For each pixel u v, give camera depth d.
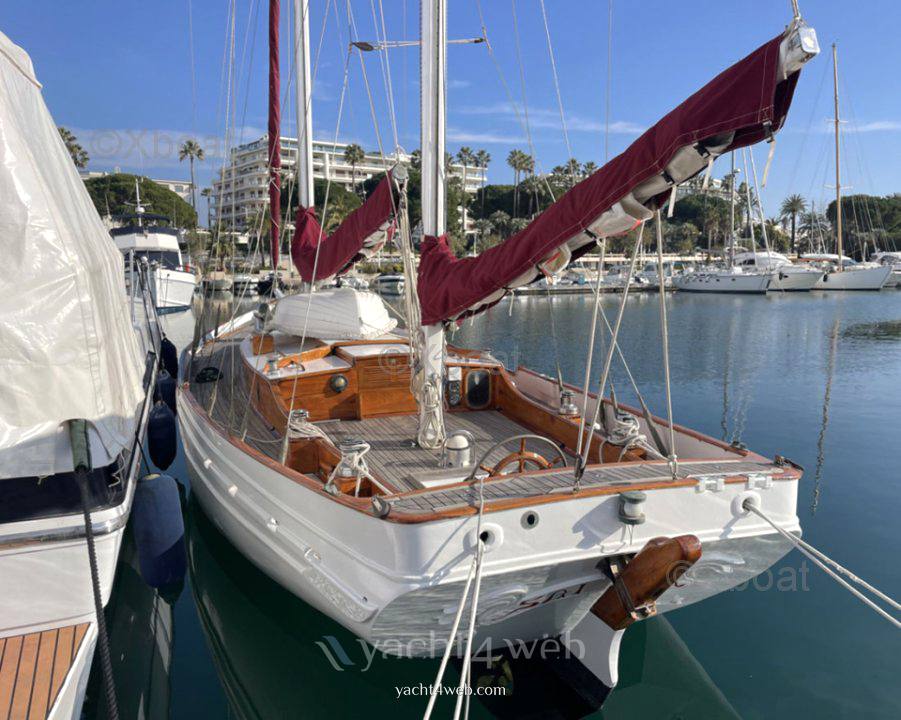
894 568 5.23
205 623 4.71
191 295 25.22
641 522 3.13
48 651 3.14
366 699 3.92
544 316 26.75
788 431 9.27
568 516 3.12
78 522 3.32
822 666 4.05
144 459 7.14
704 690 3.82
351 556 3.18
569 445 4.94
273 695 3.98
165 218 22.70
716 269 45.78
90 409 3.30
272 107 7.73
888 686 3.85
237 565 4.96
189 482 6.59
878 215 69.25
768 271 40.94
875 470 7.56
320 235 6.45
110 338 3.70
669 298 37.91
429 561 2.91
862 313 27.30
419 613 3.06
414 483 4.04
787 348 17.23
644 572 3.07
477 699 3.71
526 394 6.11
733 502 3.38
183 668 4.20
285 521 3.77
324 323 5.93
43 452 3.20
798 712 3.63
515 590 3.15
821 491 6.91
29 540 3.24
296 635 4.32
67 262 3.24
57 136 4.11
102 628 2.90
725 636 4.37
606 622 3.32
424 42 4.12
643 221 2.80
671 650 4.22
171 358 10.54
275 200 7.89
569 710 3.55
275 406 4.99
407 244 4.64
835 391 11.80
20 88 3.66
